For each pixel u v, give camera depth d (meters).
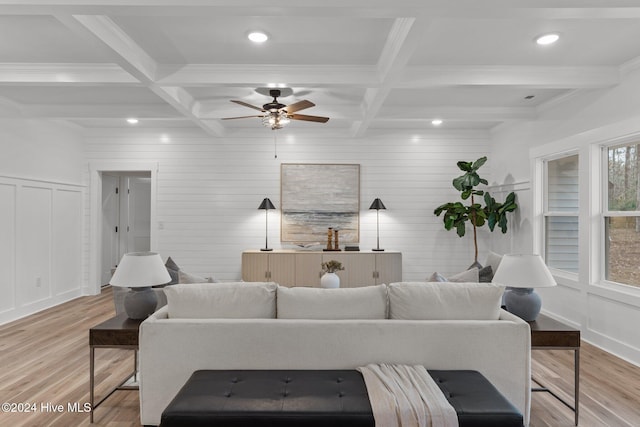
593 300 3.96
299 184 6.19
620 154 3.77
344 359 2.31
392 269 5.75
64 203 5.75
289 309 2.44
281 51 3.30
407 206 6.24
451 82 3.59
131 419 2.52
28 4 2.18
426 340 2.31
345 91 4.36
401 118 4.97
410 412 1.77
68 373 3.24
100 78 3.58
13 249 4.78
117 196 7.38
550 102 4.61
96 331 2.53
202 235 6.16
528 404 2.33
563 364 3.45
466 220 5.93
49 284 5.43
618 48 3.21
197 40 3.10
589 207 3.99
